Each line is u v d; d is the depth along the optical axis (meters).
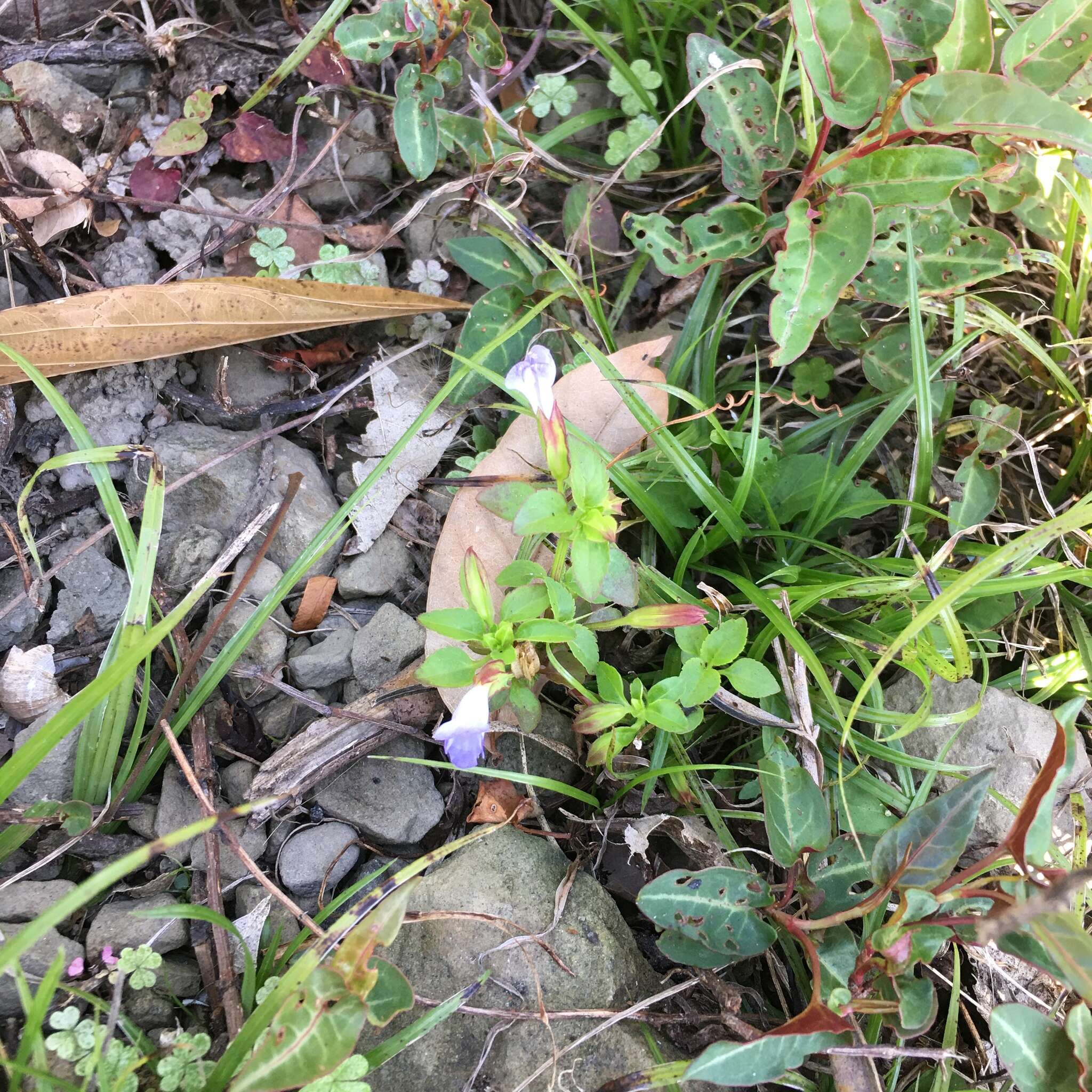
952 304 0.32
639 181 0.35
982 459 0.33
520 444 0.30
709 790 0.29
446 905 0.26
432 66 0.31
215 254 0.33
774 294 0.35
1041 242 0.35
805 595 0.28
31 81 0.33
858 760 0.28
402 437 0.28
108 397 0.30
